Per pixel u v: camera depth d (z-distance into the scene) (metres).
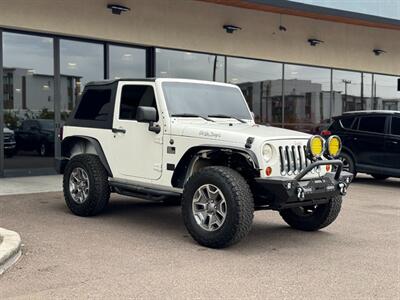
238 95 7.75
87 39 12.84
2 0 11.25
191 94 7.16
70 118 8.14
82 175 7.65
